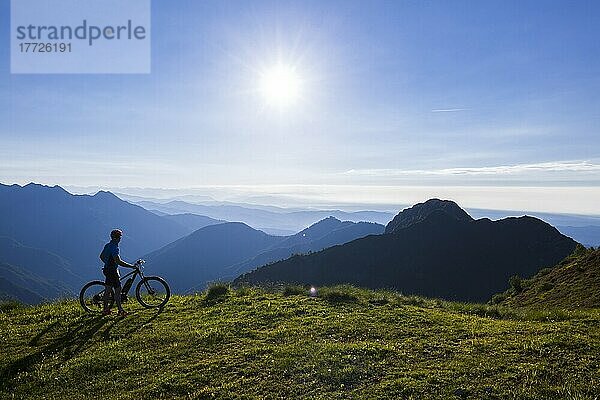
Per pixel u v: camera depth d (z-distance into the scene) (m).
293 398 10.20
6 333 16.09
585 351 12.24
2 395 11.48
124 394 11.04
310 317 16.97
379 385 10.55
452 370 11.25
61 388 11.71
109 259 17.61
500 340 13.55
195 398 10.55
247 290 22.78
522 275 96.06
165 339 14.70
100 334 15.55
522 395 9.83
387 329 15.16
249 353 12.93
